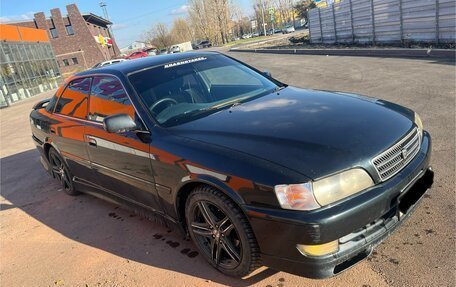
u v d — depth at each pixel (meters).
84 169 4.45
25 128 12.23
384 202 2.50
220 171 2.66
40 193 5.64
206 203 2.90
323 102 3.35
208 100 3.72
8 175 6.88
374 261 2.87
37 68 31.55
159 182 3.25
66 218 4.62
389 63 12.03
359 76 10.47
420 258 2.81
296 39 34.28
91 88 4.23
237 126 3.03
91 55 61.03
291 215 2.36
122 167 3.68
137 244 3.71
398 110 3.27
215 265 3.04
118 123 3.22
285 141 2.67
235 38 100.38
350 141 2.62
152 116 3.42
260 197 2.47
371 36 19.58
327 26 25.16
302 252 2.39
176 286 2.99
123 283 3.15
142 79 3.76
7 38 26.80
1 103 23.36
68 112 4.58
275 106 3.36
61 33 59.88
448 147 4.63
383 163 2.58
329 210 2.33
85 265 3.53
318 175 2.37
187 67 4.08
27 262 3.79
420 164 2.84
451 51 11.23
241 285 2.87
